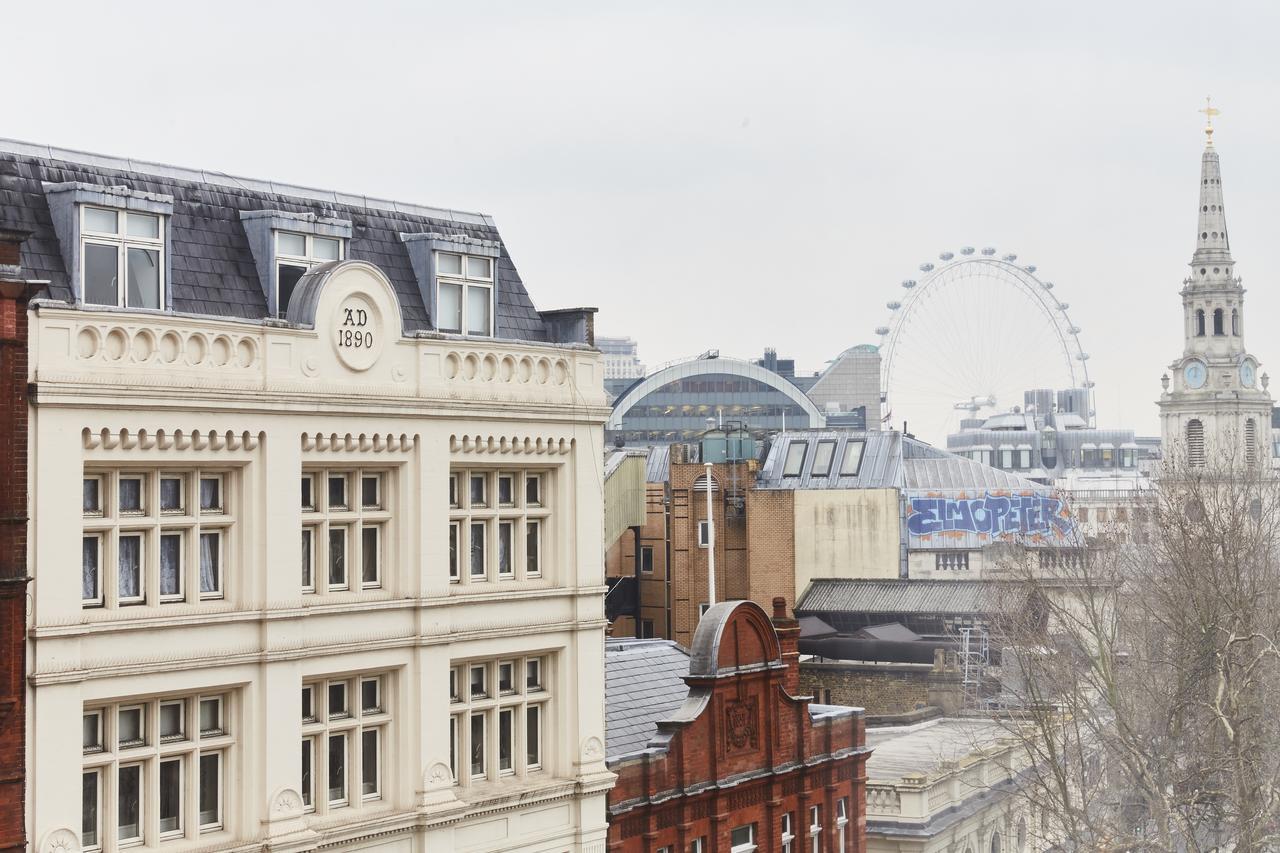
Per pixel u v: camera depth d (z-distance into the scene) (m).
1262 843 50.16
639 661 44.88
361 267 31.33
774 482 103.19
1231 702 52.56
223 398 28.47
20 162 28.94
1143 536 79.56
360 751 31.58
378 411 31.41
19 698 25.50
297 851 29.50
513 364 34.81
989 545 93.25
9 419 25.45
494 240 38.09
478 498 34.66
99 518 27.19
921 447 108.31
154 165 31.41
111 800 27.28
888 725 75.38
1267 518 84.81
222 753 29.23
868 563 99.06
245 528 29.30
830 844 45.09
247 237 32.16
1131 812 59.59
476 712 34.44
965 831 60.34
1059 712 66.50
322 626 30.44
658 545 101.50
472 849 33.41
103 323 26.89
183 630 27.98
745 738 41.72
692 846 39.84
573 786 35.66
